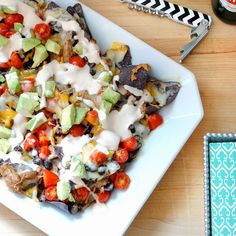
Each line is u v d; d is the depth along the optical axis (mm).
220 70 830
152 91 766
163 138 763
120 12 850
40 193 727
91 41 775
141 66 753
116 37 792
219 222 734
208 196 740
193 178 796
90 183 731
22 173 724
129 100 762
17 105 751
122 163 752
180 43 838
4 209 788
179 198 791
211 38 840
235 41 838
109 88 750
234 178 738
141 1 840
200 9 851
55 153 739
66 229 722
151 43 840
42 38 768
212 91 824
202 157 801
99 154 724
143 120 769
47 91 749
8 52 765
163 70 777
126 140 749
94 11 799
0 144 745
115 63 787
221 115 816
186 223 785
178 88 763
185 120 756
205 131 812
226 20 837
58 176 730
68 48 766
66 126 729
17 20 780
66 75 759
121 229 721
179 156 801
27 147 743
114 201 745
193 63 833
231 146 743
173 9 838
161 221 785
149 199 789
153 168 749
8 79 750
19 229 783
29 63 769
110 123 750
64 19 778
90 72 765
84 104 747
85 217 734
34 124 742
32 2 799
